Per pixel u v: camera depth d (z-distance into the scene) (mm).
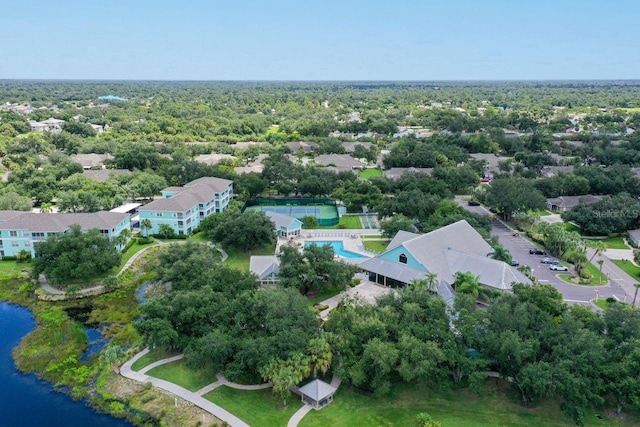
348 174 176625
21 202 139250
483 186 171250
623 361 59156
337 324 70312
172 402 64125
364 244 122938
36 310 91625
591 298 92312
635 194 159750
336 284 90938
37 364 74062
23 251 112562
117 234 119812
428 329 66000
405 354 62406
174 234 129375
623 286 98438
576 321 65250
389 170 193000
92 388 68500
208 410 62500
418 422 58344
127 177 171875
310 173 173125
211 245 122562
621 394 57719
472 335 64562
